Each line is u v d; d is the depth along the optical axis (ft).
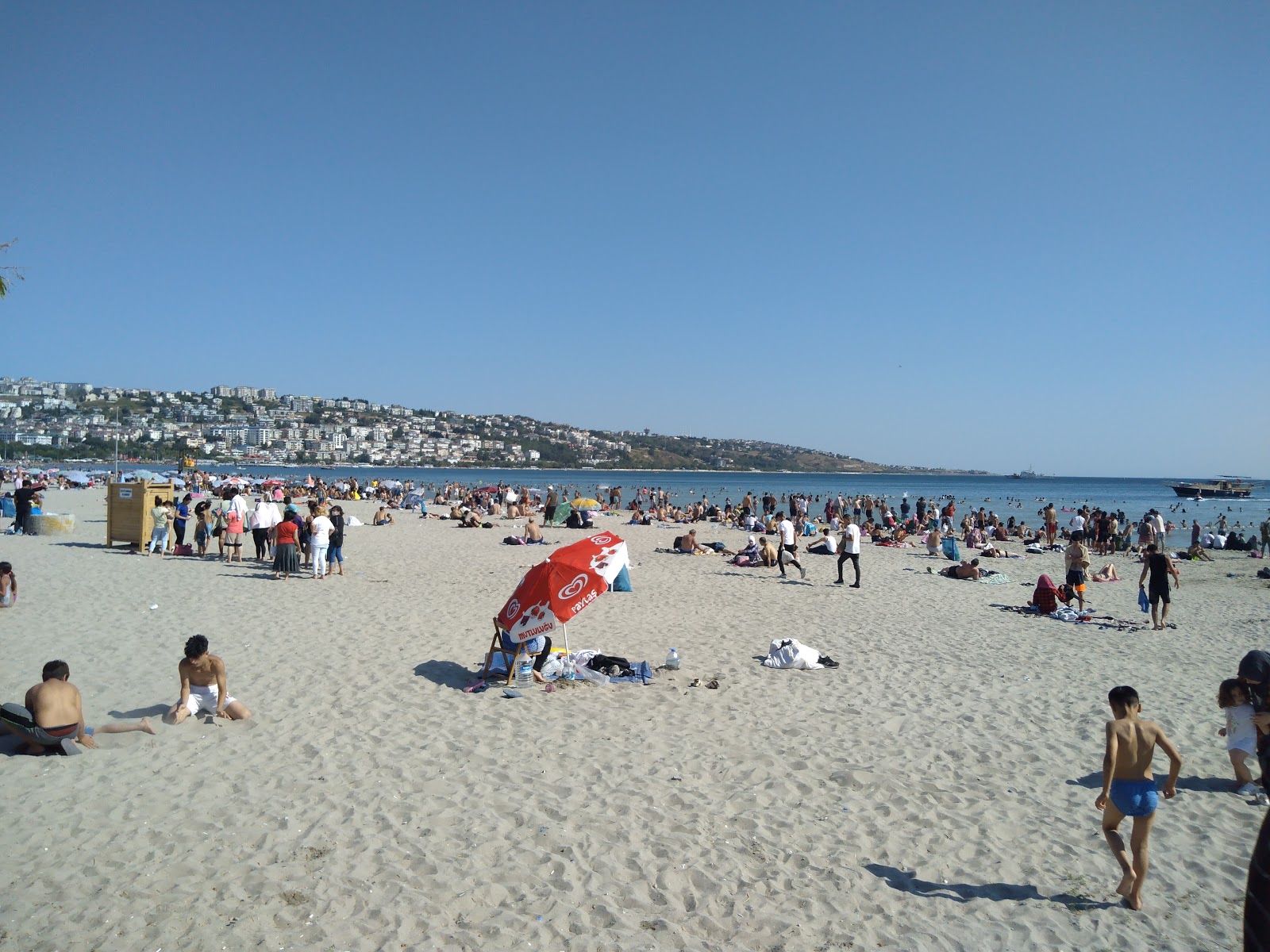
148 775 19.85
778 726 25.23
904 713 26.99
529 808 18.66
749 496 121.39
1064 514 200.03
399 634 36.63
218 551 66.80
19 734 20.94
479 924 13.94
